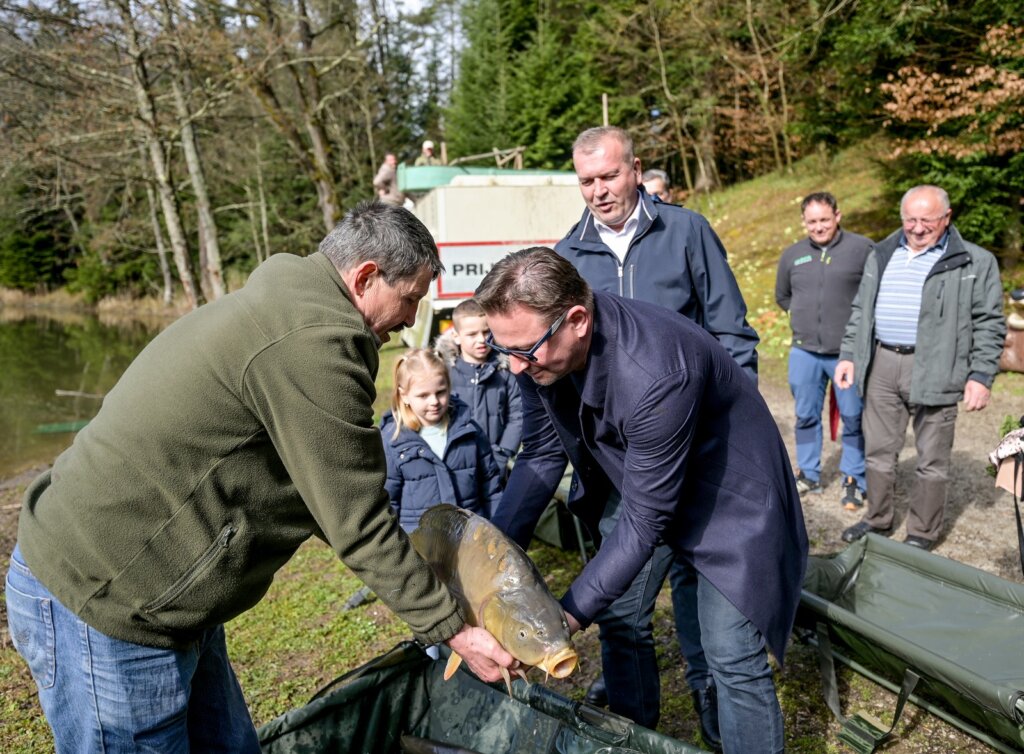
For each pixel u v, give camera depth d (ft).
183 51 33.45
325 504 5.97
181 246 35.63
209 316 6.05
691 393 7.03
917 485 14.60
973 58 32.32
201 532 6.01
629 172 10.48
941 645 10.40
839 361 16.14
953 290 13.47
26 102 34.45
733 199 65.62
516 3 93.66
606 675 9.50
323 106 55.26
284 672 12.15
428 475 12.29
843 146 43.83
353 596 14.29
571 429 8.29
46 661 6.25
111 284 114.21
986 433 22.17
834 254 17.38
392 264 6.37
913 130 35.37
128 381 6.07
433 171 37.32
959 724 9.37
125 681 6.19
